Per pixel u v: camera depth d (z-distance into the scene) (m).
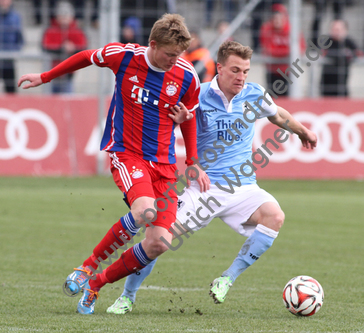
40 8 49.22
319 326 11.90
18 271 17.19
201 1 51.91
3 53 45.22
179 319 12.45
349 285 16.09
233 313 13.11
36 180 39.03
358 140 43.03
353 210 30.86
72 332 11.11
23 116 40.81
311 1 50.31
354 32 59.28
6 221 25.86
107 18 43.28
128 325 11.77
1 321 11.90
